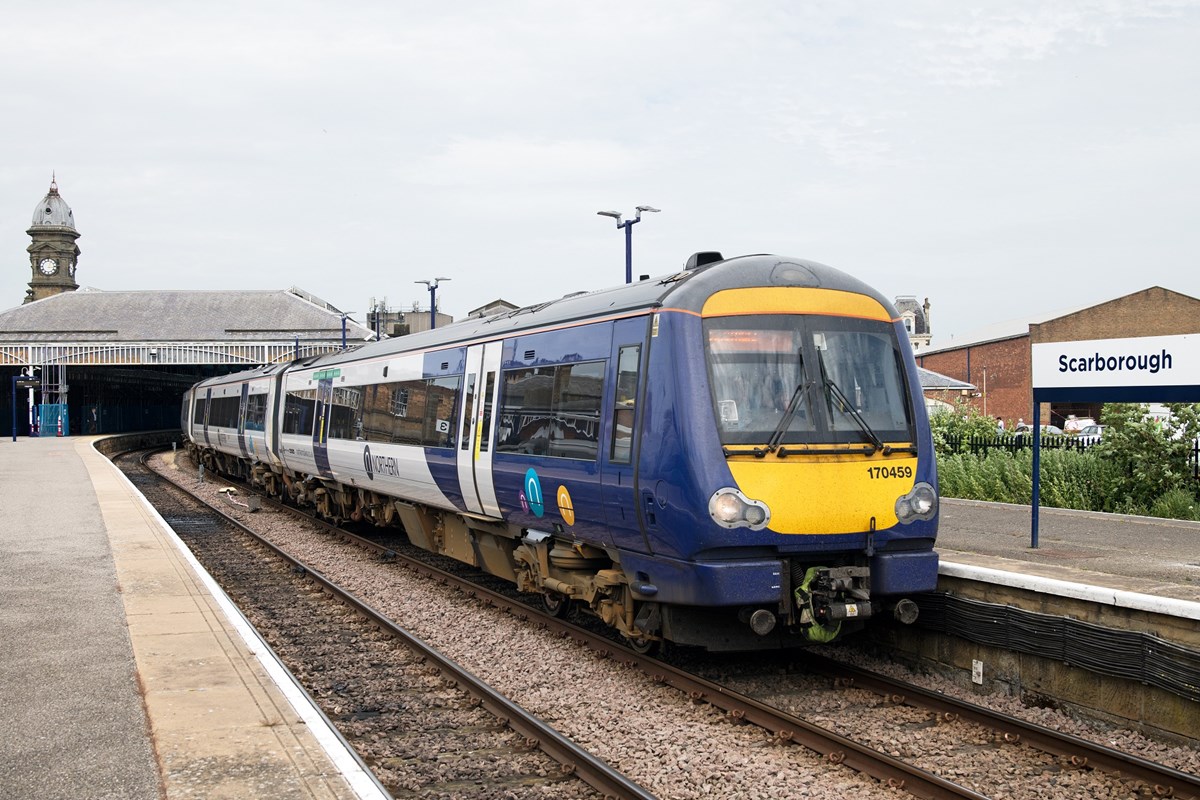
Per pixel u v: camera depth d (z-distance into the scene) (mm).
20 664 7391
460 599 11977
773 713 7117
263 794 4918
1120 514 13805
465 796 6074
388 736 7188
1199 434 15156
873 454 8109
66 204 104188
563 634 10047
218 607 9469
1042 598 7703
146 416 80375
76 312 67062
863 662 9234
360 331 64062
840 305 8453
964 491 17141
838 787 6066
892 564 8102
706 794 6027
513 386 10758
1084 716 7297
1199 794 5707
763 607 7973
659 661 8594
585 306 9664
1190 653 6469
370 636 10258
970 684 8289
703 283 8148
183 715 6172
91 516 17047
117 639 8180
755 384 7949
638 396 8273
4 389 63219
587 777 6250
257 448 24516
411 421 13719
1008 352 56031
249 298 68312
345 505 18281
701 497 7613
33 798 4895
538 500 10016
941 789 5785
